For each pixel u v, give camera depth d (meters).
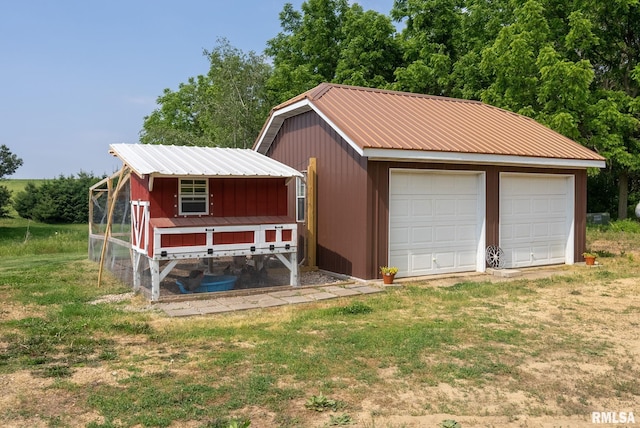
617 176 27.27
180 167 9.63
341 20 33.00
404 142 11.04
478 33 28.44
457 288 10.48
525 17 23.77
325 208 12.34
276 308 8.80
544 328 7.43
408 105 14.38
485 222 12.55
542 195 13.88
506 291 10.21
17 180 49.34
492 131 13.87
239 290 9.98
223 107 25.61
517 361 6.00
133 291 10.18
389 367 5.77
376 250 11.12
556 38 24.80
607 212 28.30
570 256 14.30
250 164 10.74
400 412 4.63
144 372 5.56
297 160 13.62
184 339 6.83
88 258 15.57
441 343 6.64
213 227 9.58
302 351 6.28
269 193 10.60
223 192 10.09
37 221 35.12
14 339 6.86
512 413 4.65
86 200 35.62
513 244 13.32
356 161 11.25
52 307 8.91
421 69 26.97
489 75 26.36
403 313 8.38
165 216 9.55
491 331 7.24
